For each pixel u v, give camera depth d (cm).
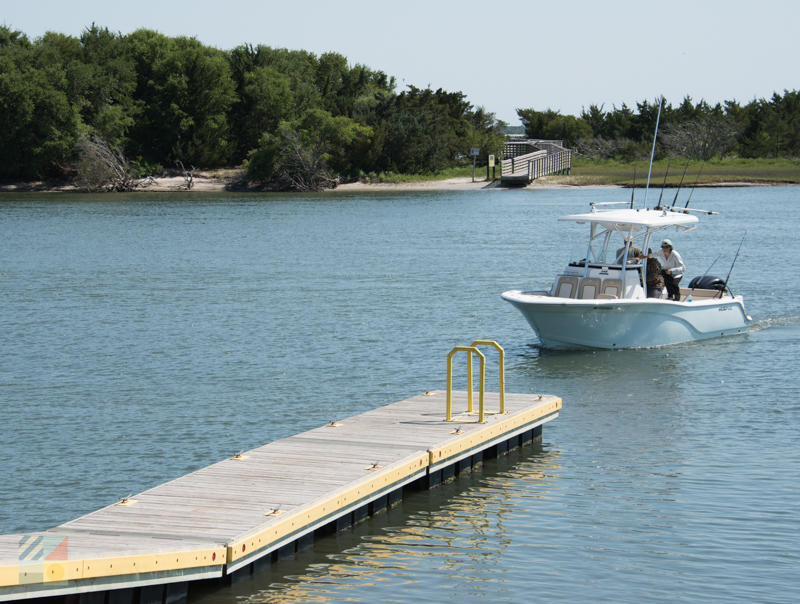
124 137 11138
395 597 964
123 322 2544
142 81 11675
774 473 1325
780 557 1049
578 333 2153
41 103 10369
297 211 7488
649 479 1313
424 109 12231
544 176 10894
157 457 1412
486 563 1043
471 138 12500
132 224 6184
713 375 1928
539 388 1841
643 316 2161
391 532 1138
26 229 5791
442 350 2186
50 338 2323
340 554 1073
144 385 1848
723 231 5097
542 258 3991
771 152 12569
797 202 7394
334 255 4219
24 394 1784
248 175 11175
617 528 1140
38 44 11194
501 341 2292
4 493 1266
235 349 2184
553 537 1117
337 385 1848
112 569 890
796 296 2911
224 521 1016
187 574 930
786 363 2025
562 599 956
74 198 9669
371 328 2445
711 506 1205
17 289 3191
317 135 11200
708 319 2275
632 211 2236
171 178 11300
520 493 1269
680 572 1016
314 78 13125
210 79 11269
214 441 1488
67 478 1323
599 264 2209
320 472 1183
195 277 3491
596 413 1662
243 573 1013
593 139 14250
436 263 3862
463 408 1506
